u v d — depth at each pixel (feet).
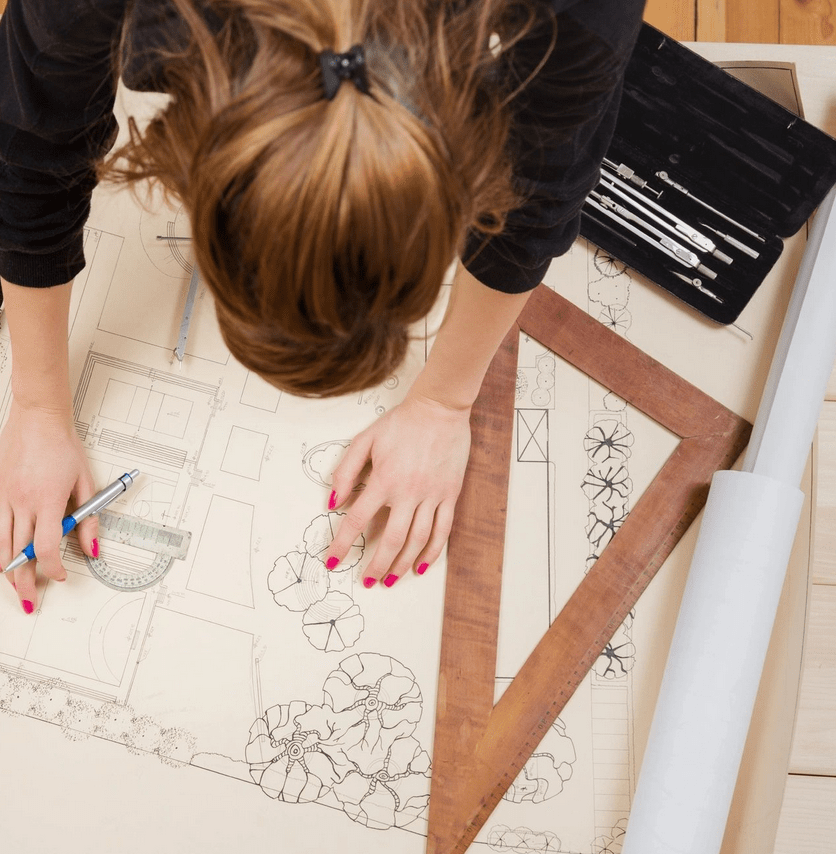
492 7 1.30
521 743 2.81
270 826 2.71
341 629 2.89
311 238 1.13
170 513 2.94
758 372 3.19
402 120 1.13
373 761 2.79
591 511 3.04
